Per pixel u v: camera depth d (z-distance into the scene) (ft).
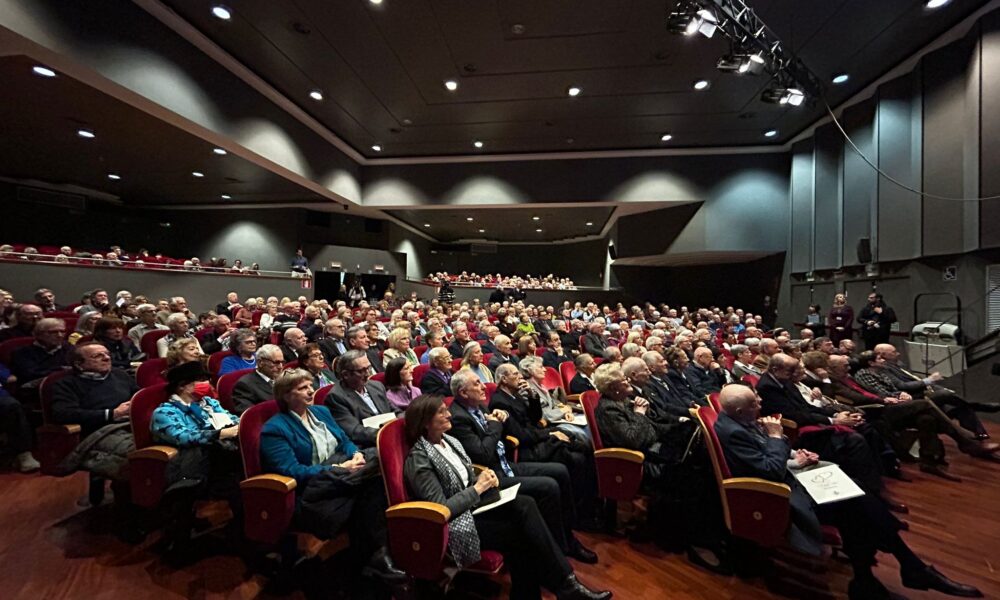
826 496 6.29
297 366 10.13
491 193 35.17
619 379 8.40
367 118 28.89
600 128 29.86
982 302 18.45
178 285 24.48
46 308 16.29
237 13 18.45
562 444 8.62
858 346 24.04
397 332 14.02
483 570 5.72
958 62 19.24
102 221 36.45
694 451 7.55
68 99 19.76
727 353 17.19
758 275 35.14
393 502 5.58
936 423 11.68
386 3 17.69
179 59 18.81
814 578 6.98
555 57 21.40
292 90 25.22
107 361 8.77
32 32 13.46
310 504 5.91
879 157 22.90
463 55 21.35
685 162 33.04
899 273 22.20
